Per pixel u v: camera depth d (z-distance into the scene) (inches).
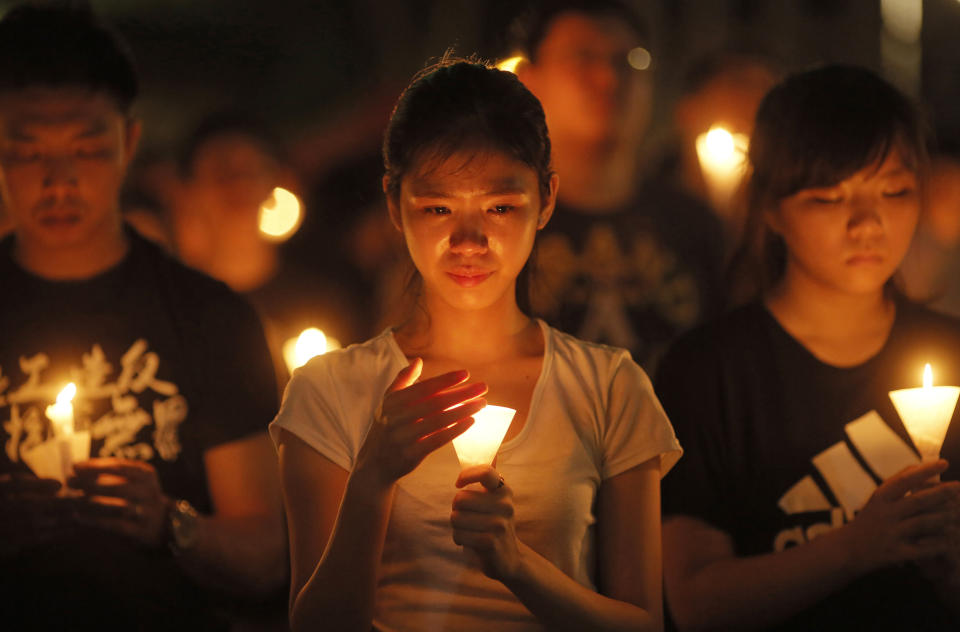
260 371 260.7
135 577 240.1
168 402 250.5
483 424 180.5
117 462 229.8
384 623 193.3
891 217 235.5
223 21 895.1
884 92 240.1
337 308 449.7
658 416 206.7
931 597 234.5
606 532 203.0
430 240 193.6
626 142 371.6
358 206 493.4
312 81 834.2
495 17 398.6
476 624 191.0
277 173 454.6
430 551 194.7
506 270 194.9
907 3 613.0
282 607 324.5
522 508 195.2
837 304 244.7
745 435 244.1
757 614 225.6
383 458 179.9
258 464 255.9
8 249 255.3
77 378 246.8
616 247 360.5
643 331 357.4
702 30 685.9
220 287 263.0
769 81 446.9
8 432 243.8
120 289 253.1
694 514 241.6
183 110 861.8
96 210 247.4
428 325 212.2
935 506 213.6
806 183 237.3
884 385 243.6
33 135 240.1
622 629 190.7
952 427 242.8
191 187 452.1
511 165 193.0
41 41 240.2
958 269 386.9
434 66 224.4
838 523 237.0
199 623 246.4
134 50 866.8
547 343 211.2
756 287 259.8
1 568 234.8
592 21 359.9
